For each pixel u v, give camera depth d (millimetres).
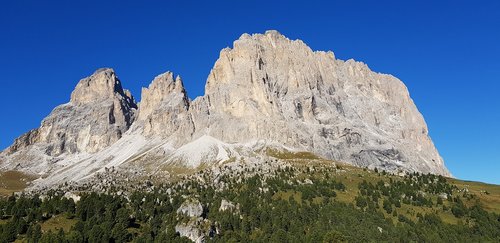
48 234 195250
